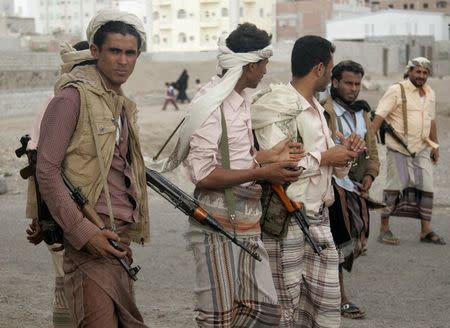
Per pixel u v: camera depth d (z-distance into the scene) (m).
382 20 83.25
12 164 15.31
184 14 94.75
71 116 3.35
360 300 6.27
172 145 18.78
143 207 3.61
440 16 82.38
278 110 4.20
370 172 5.72
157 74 53.41
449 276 6.98
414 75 8.13
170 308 6.00
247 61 3.84
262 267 3.94
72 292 3.43
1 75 34.22
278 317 3.94
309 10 88.12
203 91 3.91
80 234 3.30
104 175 3.39
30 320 5.67
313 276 4.34
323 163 4.22
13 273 7.14
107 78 3.50
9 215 10.07
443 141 19.23
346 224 5.29
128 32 3.47
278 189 4.20
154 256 7.73
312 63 4.30
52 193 3.30
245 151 3.90
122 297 3.46
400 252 7.87
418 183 8.21
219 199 3.88
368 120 5.78
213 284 3.85
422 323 5.67
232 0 91.62
